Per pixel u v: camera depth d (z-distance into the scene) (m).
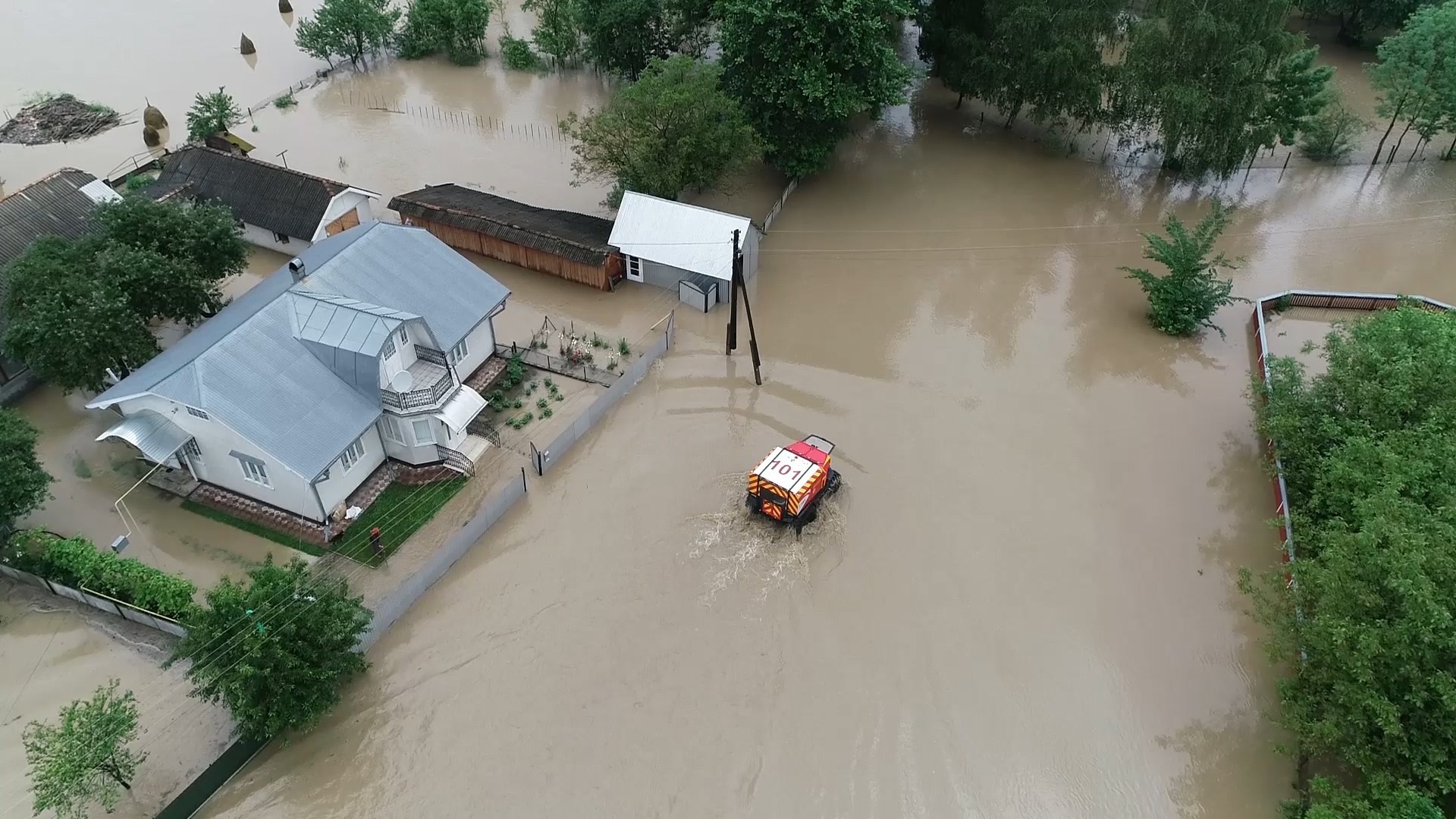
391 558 34.53
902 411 42.59
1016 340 47.59
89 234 42.56
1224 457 40.44
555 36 75.69
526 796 27.67
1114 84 61.53
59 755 24.84
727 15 54.66
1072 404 43.34
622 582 34.09
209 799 27.22
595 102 72.12
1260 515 37.59
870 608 33.44
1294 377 37.25
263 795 27.52
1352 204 60.19
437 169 61.28
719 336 47.28
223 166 52.75
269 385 34.31
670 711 29.97
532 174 61.12
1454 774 24.20
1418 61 61.09
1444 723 24.19
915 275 52.62
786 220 57.31
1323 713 26.41
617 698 30.31
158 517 35.94
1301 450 35.25
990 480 38.97
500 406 41.66
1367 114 71.19
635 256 49.31
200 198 51.78
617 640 32.09
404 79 75.25
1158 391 44.31
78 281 37.75
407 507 36.69
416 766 28.36
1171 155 60.78
